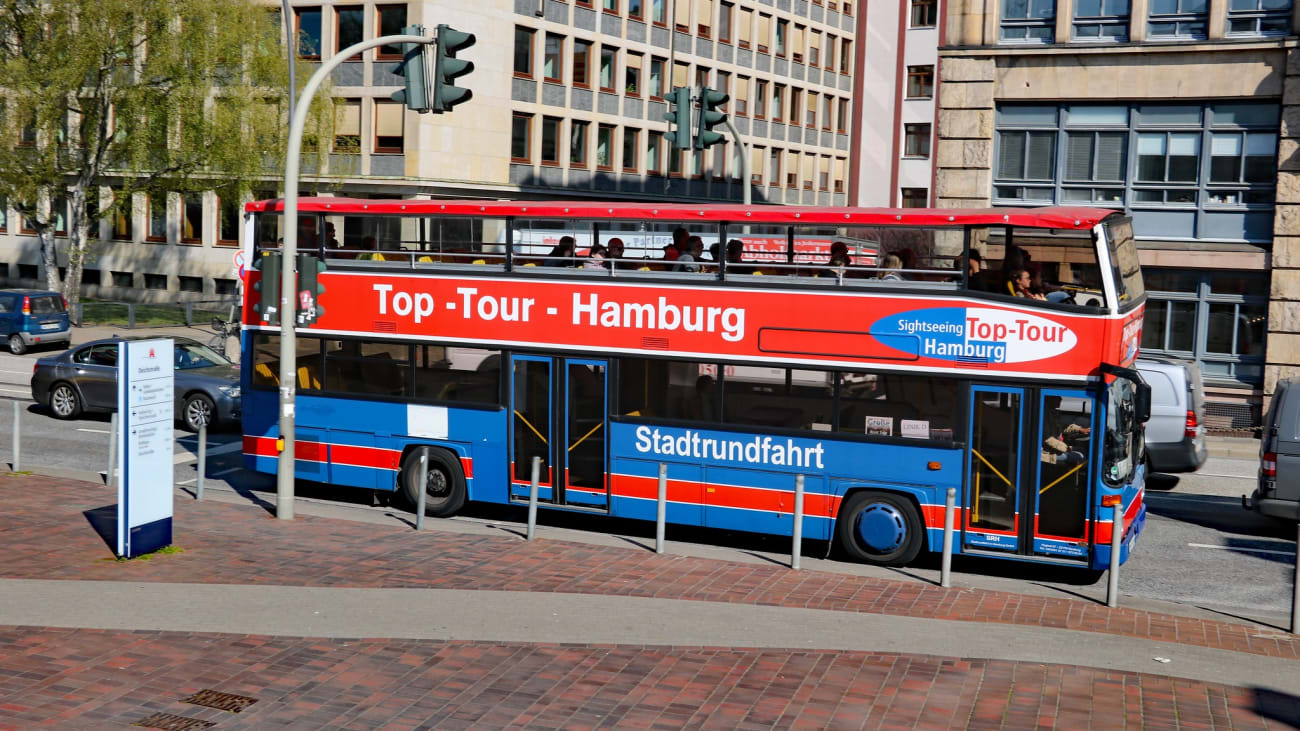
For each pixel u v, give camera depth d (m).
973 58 27.72
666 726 8.50
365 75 47.06
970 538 13.54
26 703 8.60
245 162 39.44
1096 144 27.30
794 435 14.21
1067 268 13.19
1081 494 13.11
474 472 15.92
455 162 47.84
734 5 63.12
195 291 53.06
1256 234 26.38
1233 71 25.89
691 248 14.85
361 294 16.47
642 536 15.62
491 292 15.67
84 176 40.12
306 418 16.94
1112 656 10.26
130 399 12.74
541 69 51.38
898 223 13.73
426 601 11.46
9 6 37.47
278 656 9.83
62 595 11.37
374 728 8.39
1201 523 16.94
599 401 15.16
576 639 10.37
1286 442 15.58
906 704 8.98
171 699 8.81
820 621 11.05
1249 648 10.81
